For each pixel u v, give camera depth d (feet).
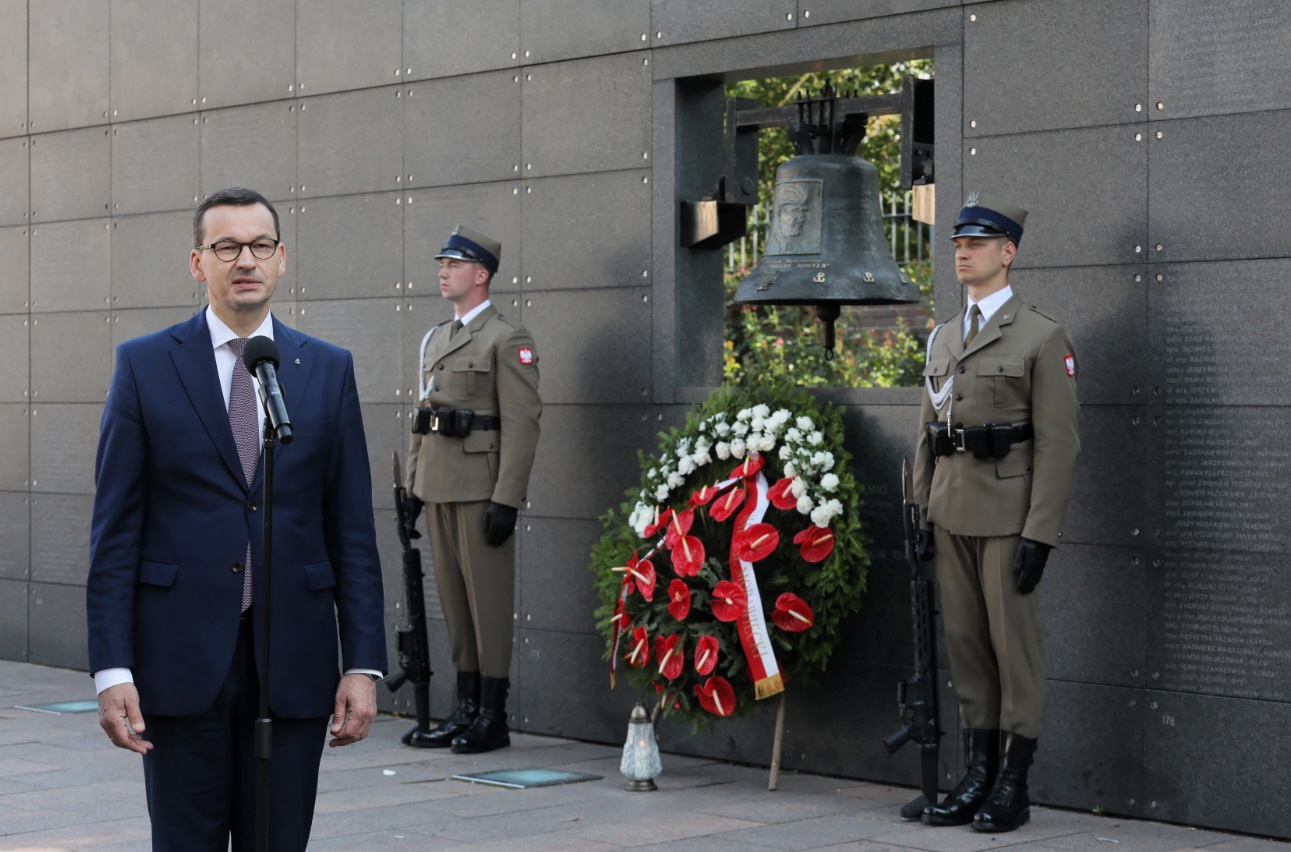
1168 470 18.20
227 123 27.86
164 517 11.05
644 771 19.80
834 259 20.62
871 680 20.45
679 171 22.54
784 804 19.10
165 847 10.92
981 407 17.76
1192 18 18.07
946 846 16.85
